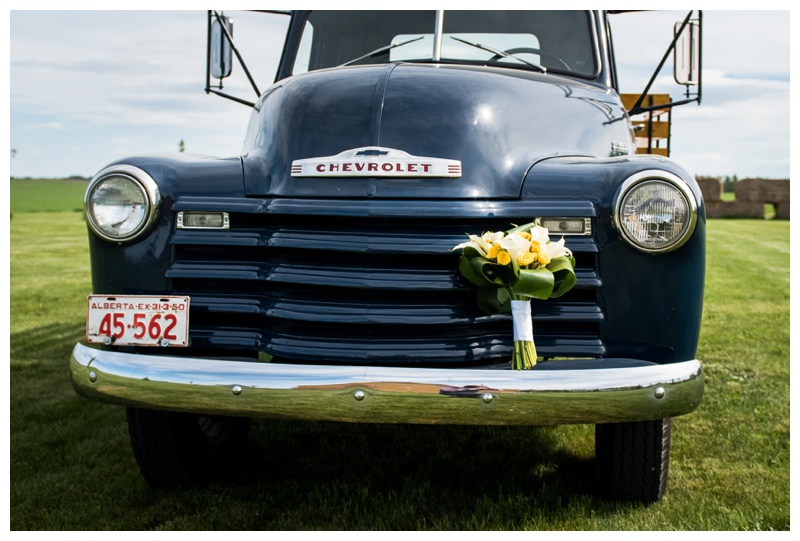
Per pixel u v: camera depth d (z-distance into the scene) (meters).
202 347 2.35
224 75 3.62
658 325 2.25
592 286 2.24
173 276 2.34
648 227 2.21
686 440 3.26
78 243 13.30
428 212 2.25
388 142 2.50
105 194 2.40
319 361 2.27
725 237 13.61
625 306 2.25
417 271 2.25
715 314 6.20
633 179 2.23
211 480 2.93
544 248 2.15
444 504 2.68
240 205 2.34
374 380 2.04
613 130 3.07
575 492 2.76
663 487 2.61
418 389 2.02
